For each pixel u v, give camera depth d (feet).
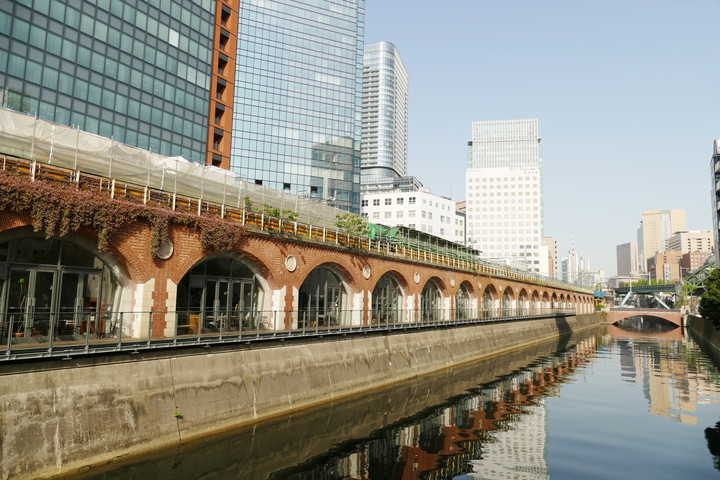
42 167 59.67
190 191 88.07
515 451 66.49
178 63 179.11
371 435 70.08
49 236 55.98
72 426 49.52
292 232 94.17
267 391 73.61
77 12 144.87
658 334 299.17
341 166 317.22
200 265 79.92
